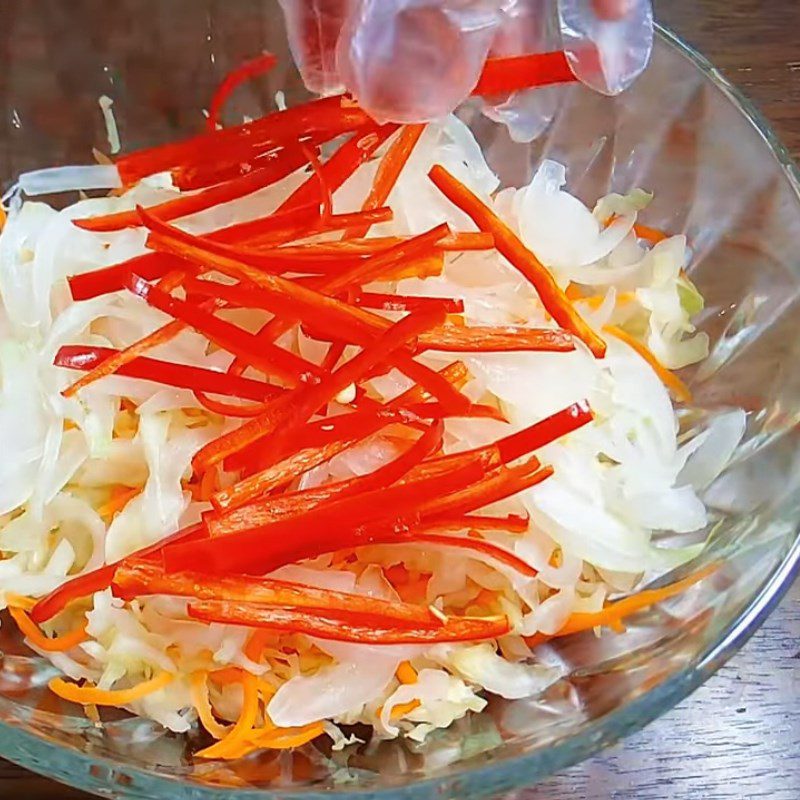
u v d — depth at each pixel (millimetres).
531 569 391
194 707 391
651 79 446
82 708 394
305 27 391
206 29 484
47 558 408
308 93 492
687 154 453
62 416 403
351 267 392
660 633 396
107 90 495
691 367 448
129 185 452
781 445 405
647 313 445
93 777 356
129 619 387
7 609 410
